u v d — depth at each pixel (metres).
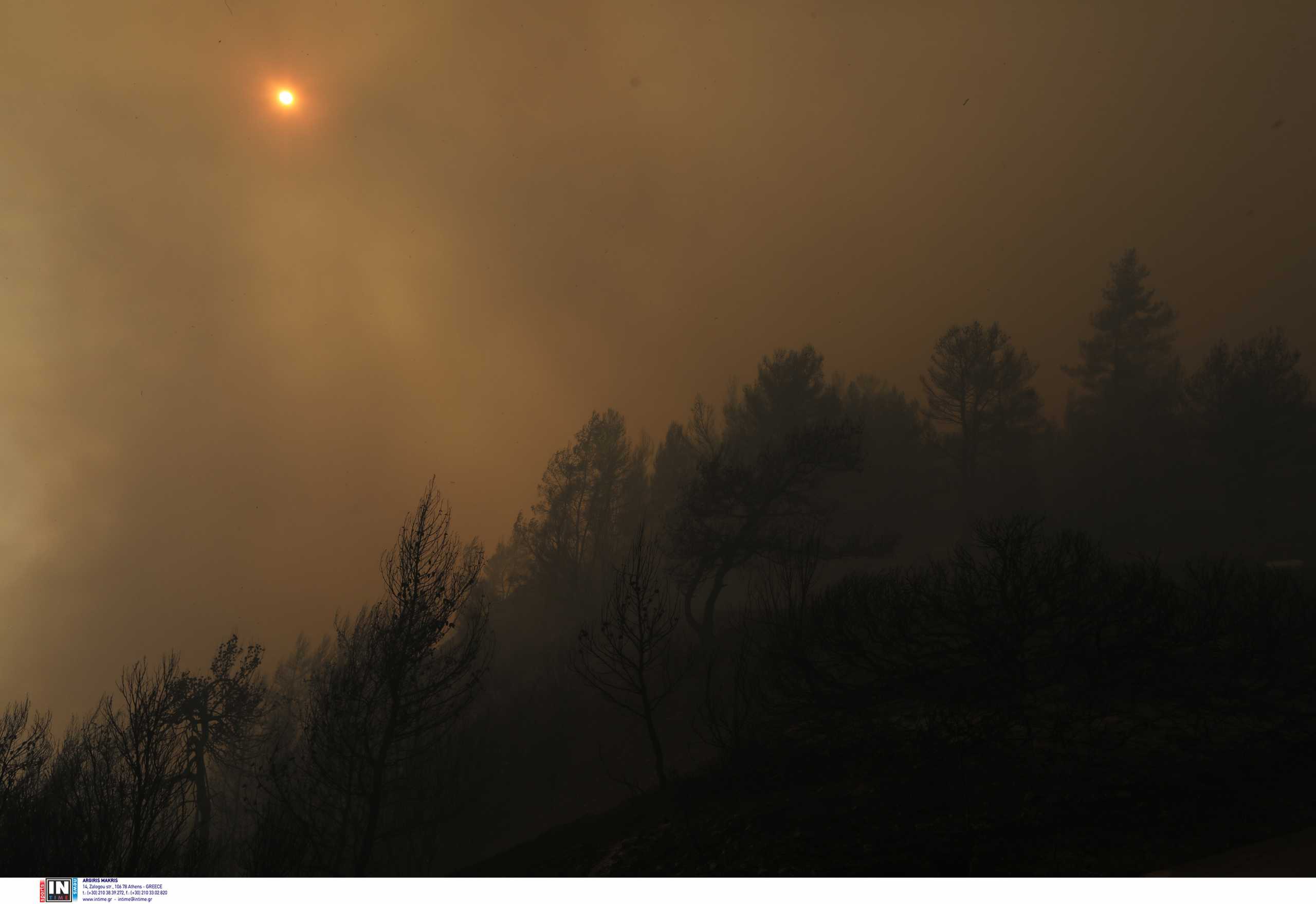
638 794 16.73
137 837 12.91
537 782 23.23
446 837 19.86
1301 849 7.25
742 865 9.27
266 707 27.69
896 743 13.18
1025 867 7.88
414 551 17.47
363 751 16.81
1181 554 39.34
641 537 19.38
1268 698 12.67
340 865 15.72
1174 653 13.14
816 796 11.62
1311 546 38.50
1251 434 40.28
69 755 15.10
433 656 17.50
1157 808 8.91
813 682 15.22
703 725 22.81
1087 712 12.66
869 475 41.19
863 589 16.53
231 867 16.88
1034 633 13.41
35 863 12.70
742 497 28.86
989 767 11.31
